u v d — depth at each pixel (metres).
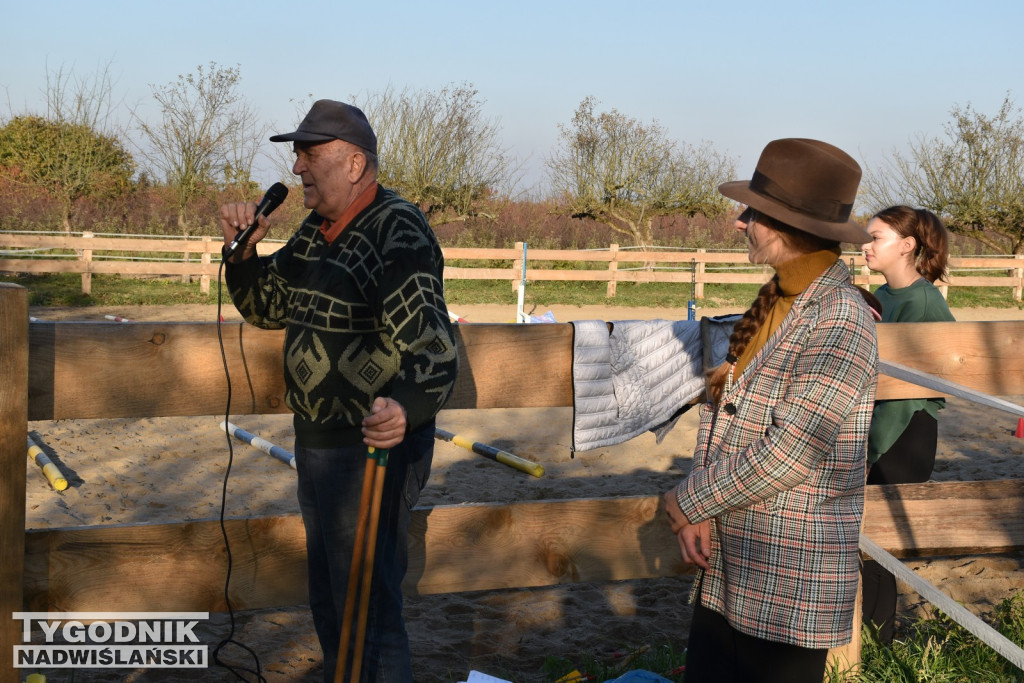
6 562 2.28
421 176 24.55
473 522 2.75
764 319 2.03
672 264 23.88
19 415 2.25
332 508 2.30
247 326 2.53
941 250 3.38
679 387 3.08
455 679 3.28
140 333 2.43
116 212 24.16
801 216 1.89
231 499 5.32
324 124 2.21
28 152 23.17
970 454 7.04
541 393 2.88
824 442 1.85
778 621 1.97
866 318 1.91
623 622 3.86
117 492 5.39
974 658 3.18
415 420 2.11
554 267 22.72
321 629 2.45
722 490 1.91
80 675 3.25
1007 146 24.22
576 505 2.84
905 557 3.06
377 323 2.21
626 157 26.25
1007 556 4.79
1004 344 3.14
